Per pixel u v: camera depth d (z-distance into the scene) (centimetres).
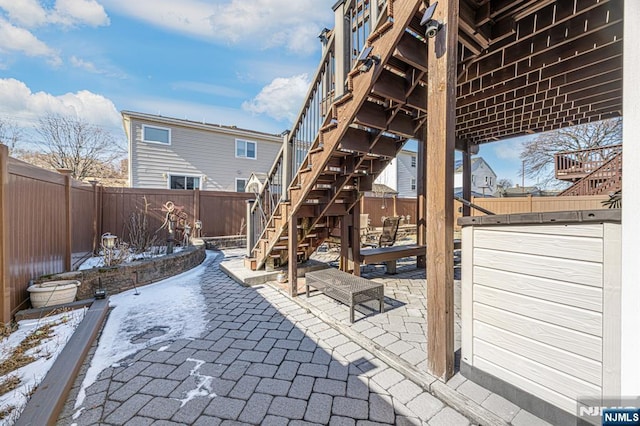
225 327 293
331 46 309
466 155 595
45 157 1456
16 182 293
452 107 189
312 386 195
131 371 213
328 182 388
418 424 161
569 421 147
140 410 172
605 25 226
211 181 1243
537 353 160
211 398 183
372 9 252
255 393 188
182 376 207
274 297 393
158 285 455
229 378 204
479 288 188
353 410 172
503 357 175
